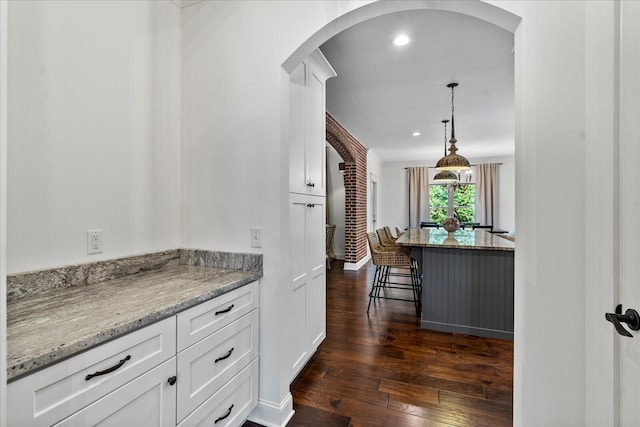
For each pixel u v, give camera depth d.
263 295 1.68
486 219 7.90
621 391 0.93
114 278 1.51
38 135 1.25
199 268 1.76
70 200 1.36
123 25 1.59
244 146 1.71
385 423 1.66
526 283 1.23
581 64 1.14
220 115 1.78
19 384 0.73
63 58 1.33
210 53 1.80
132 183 1.63
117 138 1.56
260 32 1.67
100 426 0.91
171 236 1.85
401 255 3.69
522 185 1.25
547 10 1.18
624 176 0.91
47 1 1.27
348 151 5.37
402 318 3.27
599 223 1.05
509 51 2.65
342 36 2.42
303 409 1.78
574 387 1.16
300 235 2.05
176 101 1.88
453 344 2.64
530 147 1.22
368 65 2.90
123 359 0.97
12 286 1.16
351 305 3.71
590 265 1.10
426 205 8.52
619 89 0.94
